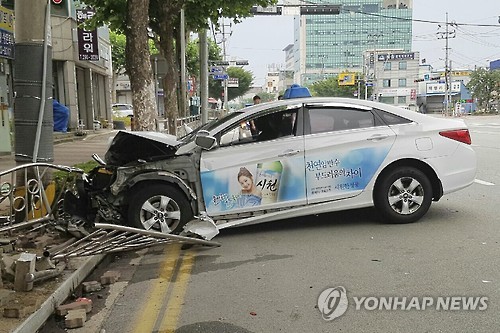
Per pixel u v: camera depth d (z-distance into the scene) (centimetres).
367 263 549
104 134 2491
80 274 511
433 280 492
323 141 679
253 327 404
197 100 3994
